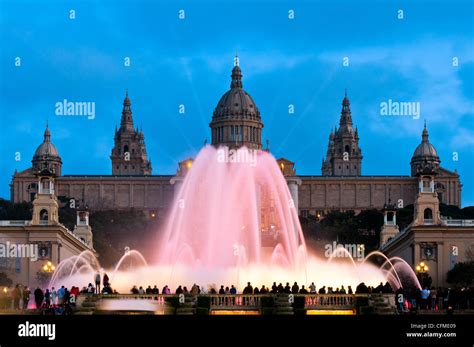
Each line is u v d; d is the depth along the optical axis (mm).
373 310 116250
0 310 121812
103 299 121188
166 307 117688
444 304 140375
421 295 128875
